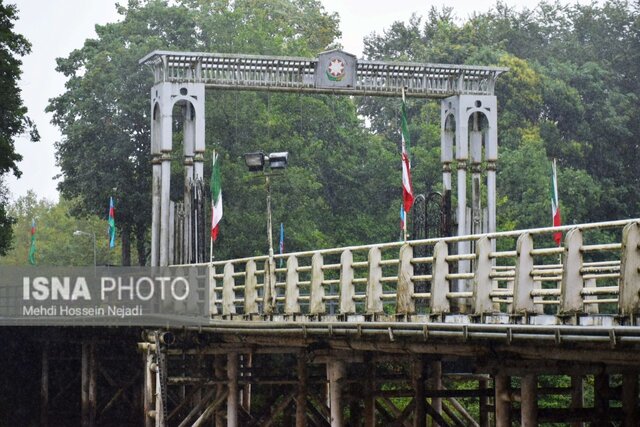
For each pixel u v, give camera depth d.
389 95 67.81
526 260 35.28
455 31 152.50
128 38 120.38
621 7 151.00
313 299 47.44
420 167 123.06
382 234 124.31
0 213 101.56
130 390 89.38
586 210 120.50
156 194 66.69
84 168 116.50
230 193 109.19
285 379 58.91
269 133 113.19
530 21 157.62
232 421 59.41
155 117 66.81
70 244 189.50
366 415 49.09
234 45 118.81
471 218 68.00
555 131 128.88
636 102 137.50
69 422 92.44
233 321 53.22
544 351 34.94
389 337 41.53
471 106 68.06
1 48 100.06
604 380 40.38
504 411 37.97
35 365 92.50
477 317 37.22
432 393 46.81
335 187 126.19
